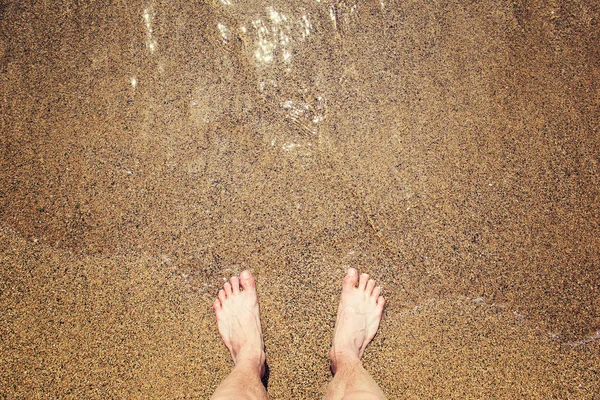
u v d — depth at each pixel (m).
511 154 1.04
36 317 0.98
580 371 0.94
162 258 1.01
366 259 1.01
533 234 1.01
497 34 1.09
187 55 1.08
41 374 0.96
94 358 0.96
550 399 0.93
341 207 1.02
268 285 1.00
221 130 1.05
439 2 1.10
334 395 0.88
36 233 1.02
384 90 1.06
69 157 1.05
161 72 1.07
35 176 1.04
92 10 1.10
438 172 1.03
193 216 1.02
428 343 0.97
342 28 1.08
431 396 0.94
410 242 1.01
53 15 1.11
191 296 0.99
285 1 1.09
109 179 1.04
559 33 1.09
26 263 1.01
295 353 0.97
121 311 0.98
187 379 0.95
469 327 0.97
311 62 1.07
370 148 1.04
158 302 0.99
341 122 1.05
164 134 1.05
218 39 1.08
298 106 1.06
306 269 1.00
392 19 1.09
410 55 1.08
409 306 0.99
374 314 0.98
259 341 0.96
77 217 1.03
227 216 1.02
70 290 0.99
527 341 0.96
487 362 0.95
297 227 1.01
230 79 1.07
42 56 1.09
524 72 1.07
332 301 0.99
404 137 1.04
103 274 1.00
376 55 1.08
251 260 1.01
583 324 0.97
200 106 1.06
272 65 1.07
